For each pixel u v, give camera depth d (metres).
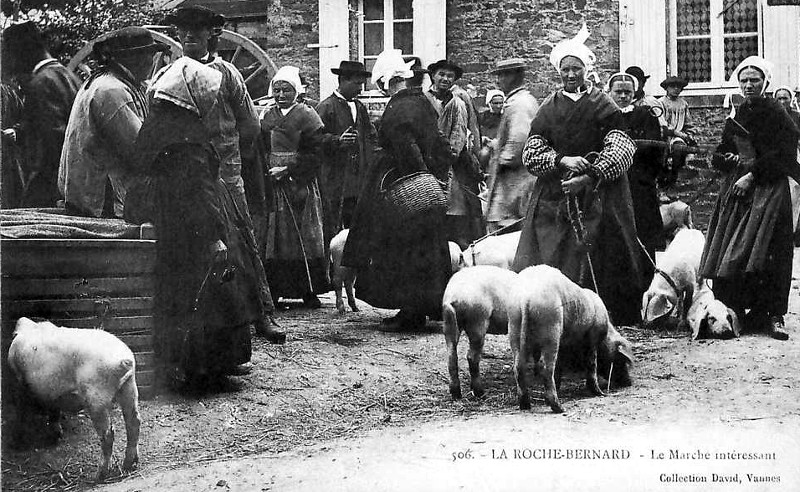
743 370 6.36
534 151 7.05
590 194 6.95
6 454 5.05
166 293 5.79
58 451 5.13
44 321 5.33
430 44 13.28
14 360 4.98
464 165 9.62
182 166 5.88
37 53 7.53
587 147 7.00
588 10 12.92
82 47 11.34
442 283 7.54
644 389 5.98
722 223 7.45
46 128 7.39
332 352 6.82
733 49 12.70
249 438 5.34
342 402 5.87
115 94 6.11
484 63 13.23
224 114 6.78
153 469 4.91
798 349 6.89
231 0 13.85
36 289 5.54
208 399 5.81
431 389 6.14
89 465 5.01
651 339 7.33
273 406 5.76
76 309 5.61
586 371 5.89
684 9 12.82
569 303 5.61
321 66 13.60
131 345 5.74
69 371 4.90
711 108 12.55
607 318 5.92
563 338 5.67
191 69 5.98
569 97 7.08
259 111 11.73
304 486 4.52
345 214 10.05
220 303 5.86
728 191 7.48
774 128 7.30
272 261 8.63
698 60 12.80
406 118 7.59
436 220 7.51
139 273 5.75
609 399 5.77
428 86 12.76
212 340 5.83
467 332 5.86
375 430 5.34
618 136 6.97
